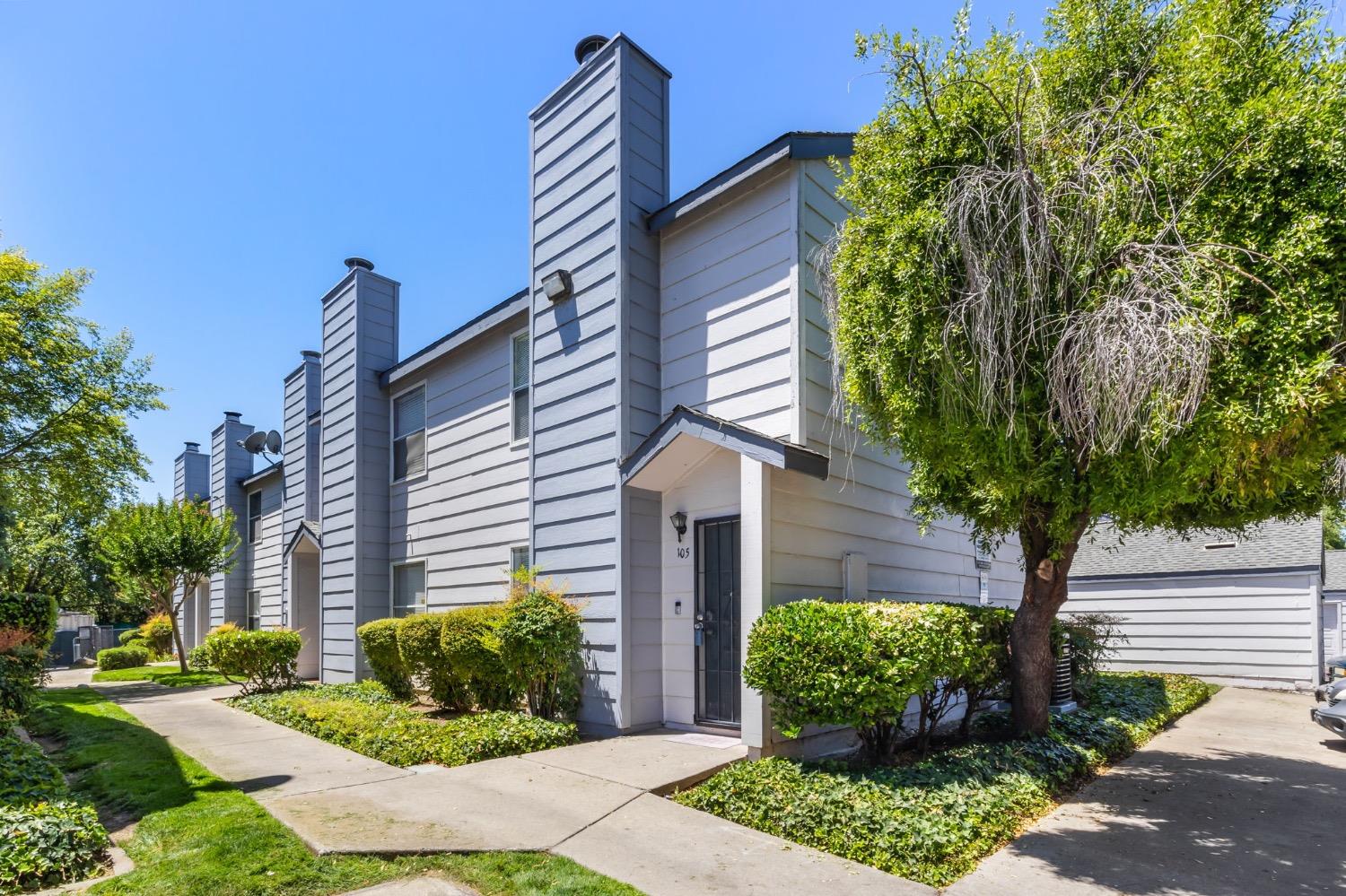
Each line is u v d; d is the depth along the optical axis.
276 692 10.55
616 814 4.49
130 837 4.15
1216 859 4.06
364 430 11.55
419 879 3.55
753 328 6.65
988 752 5.52
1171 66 4.43
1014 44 4.93
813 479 6.44
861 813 4.27
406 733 6.65
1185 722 8.72
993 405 4.36
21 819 3.96
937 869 3.76
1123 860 4.02
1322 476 5.32
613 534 6.90
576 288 7.66
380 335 11.96
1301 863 4.02
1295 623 12.12
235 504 18.31
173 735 7.51
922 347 4.60
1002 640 6.32
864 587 6.88
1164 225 3.94
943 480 5.81
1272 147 3.80
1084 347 3.98
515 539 9.14
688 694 6.78
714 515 6.72
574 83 7.98
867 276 5.01
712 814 4.61
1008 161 4.54
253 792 5.04
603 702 6.81
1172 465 3.96
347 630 11.21
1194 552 13.48
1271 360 3.62
